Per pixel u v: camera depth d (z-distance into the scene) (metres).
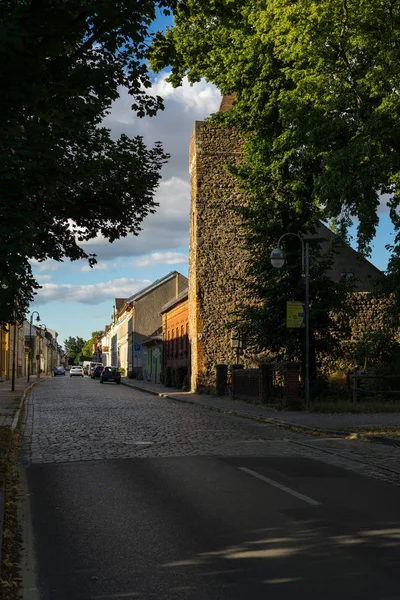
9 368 68.38
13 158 6.75
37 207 8.21
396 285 24.00
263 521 6.88
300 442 13.95
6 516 7.12
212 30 26.66
